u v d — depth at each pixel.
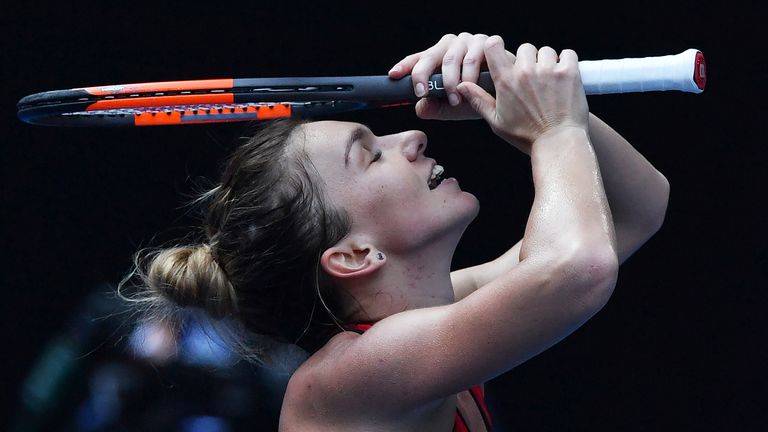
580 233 6.68
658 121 15.72
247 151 8.09
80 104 7.73
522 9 15.84
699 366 15.59
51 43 15.73
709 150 15.59
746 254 15.50
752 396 15.42
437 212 7.72
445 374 6.92
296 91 7.69
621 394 15.76
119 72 15.81
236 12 15.88
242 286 8.05
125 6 15.77
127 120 8.12
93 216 15.70
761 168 15.41
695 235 15.64
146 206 15.72
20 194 15.66
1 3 15.65
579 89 7.28
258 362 9.07
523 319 6.68
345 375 7.20
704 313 15.60
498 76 7.36
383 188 7.70
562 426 15.83
